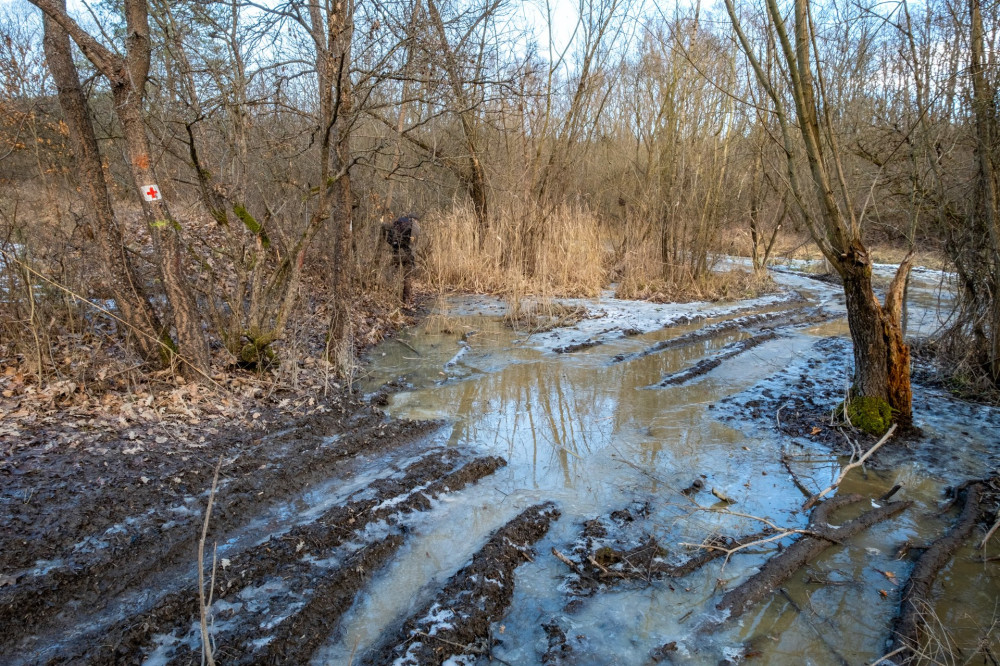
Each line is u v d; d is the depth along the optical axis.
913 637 3.16
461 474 4.84
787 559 3.82
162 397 5.65
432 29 7.67
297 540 3.87
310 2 6.45
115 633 3.07
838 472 5.08
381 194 11.74
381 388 6.88
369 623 3.31
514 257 12.97
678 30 12.59
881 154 7.69
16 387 5.47
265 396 6.08
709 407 6.51
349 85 6.71
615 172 16.59
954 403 6.39
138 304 6.02
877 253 17.83
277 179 7.59
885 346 5.66
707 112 13.05
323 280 10.34
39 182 8.20
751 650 3.15
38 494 4.08
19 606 3.18
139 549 3.71
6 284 6.41
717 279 13.87
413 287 12.82
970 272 6.90
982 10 6.09
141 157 5.41
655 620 3.37
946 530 4.27
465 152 13.72
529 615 3.40
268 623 3.21
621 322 10.38
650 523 4.30
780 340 9.54
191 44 6.21
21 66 7.71
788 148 5.46
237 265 6.48
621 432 5.88
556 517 4.34
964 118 6.55
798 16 5.11
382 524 4.15
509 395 6.86
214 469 4.66
